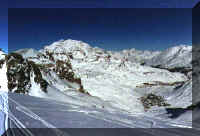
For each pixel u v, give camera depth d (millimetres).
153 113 13633
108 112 12602
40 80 27672
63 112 11633
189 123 8742
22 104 13883
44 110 11914
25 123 8281
